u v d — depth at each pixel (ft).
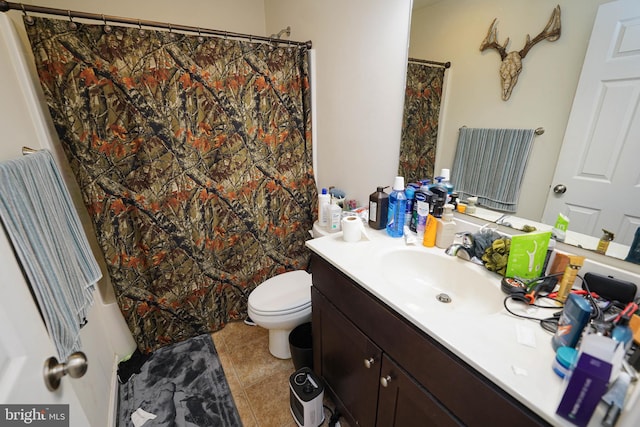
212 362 5.64
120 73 4.43
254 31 7.45
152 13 6.22
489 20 3.32
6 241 1.87
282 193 6.40
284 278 5.81
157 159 4.99
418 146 4.36
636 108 2.43
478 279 3.21
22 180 2.51
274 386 5.12
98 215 4.73
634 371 1.73
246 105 5.51
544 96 3.02
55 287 2.52
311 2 5.52
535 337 2.34
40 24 3.84
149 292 5.57
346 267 3.49
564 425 1.69
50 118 4.46
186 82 4.91
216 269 6.17
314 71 5.93
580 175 2.86
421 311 2.68
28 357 1.72
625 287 2.54
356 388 3.80
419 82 4.09
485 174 3.71
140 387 5.09
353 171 5.58
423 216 4.07
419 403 2.74
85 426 2.12
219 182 5.68
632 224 2.59
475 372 2.19
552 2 2.81
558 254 2.99
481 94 3.55
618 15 2.42
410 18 3.95
